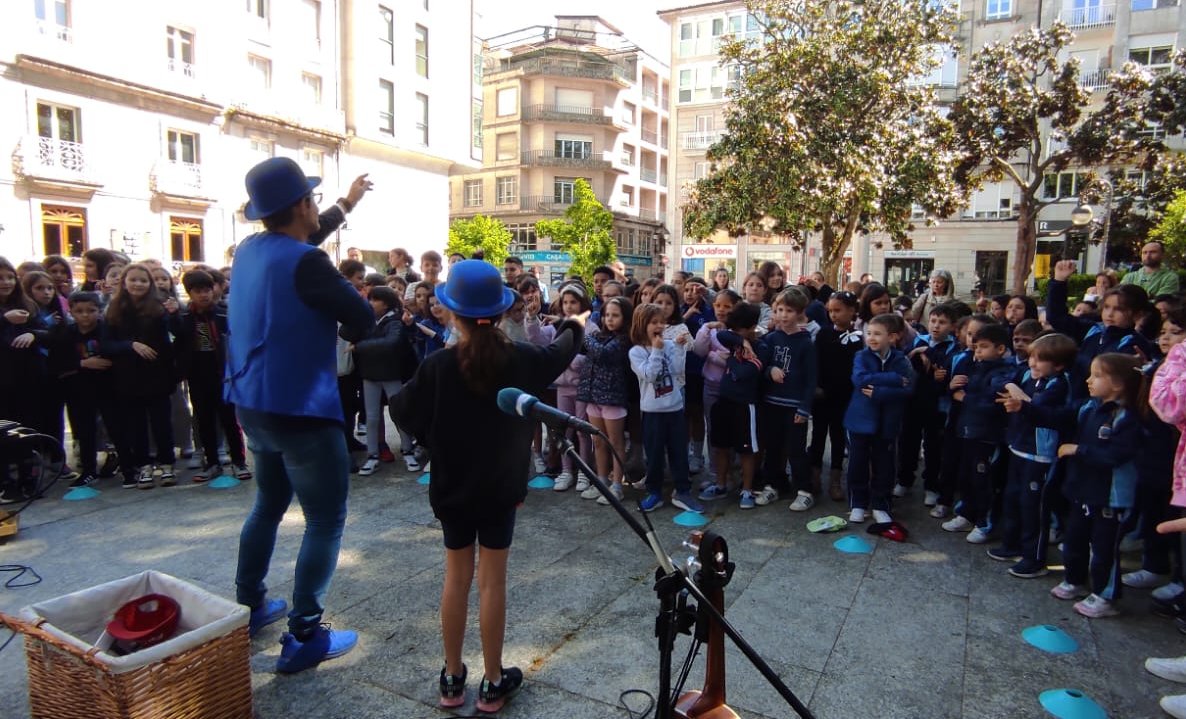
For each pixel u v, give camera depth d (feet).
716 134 124.88
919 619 11.46
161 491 17.70
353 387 20.99
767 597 12.17
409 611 11.51
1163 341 13.11
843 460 19.04
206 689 7.91
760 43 54.29
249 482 18.40
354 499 17.30
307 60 83.66
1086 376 15.62
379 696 9.22
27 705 8.96
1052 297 18.56
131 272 17.54
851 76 49.01
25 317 17.47
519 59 148.56
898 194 52.37
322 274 9.29
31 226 60.80
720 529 15.44
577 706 9.03
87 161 63.82
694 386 19.43
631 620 11.26
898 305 25.53
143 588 9.22
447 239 107.65
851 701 9.22
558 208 146.20
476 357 8.09
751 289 21.01
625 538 14.82
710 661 7.73
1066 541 12.19
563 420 6.74
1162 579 12.83
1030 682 9.73
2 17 57.93
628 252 158.61
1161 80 59.77
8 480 16.80
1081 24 88.48
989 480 14.62
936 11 51.03
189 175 71.41
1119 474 11.43
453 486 8.50
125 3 65.92
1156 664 9.93
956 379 15.46
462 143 107.45
